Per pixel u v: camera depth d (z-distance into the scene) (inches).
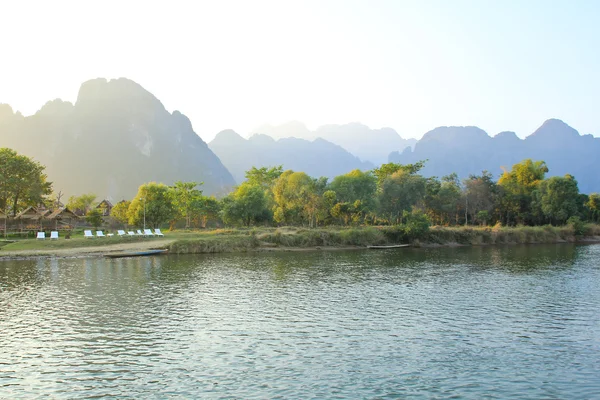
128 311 1566.2
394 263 2812.5
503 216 5841.5
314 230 3902.6
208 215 5511.8
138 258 2984.7
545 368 1058.7
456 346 1208.8
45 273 2338.8
